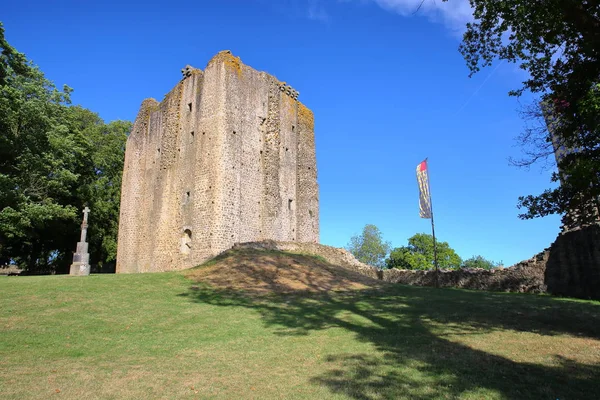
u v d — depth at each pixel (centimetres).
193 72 3156
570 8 971
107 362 817
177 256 2845
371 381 688
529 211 1168
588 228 1692
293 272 2108
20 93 2711
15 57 2883
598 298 1612
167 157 3188
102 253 4350
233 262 2230
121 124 4538
